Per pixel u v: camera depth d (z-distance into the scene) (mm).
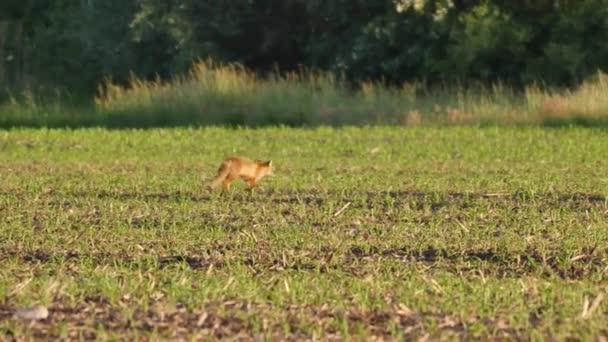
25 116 111375
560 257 38469
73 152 82812
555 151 80375
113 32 131625
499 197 55938
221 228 44750
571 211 50312
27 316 29891
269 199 55031
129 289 32781
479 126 96125
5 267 36812
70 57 133375
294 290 32531
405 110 102938
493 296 32406
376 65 119750
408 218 48281
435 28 117188
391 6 119125
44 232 44438
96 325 29312
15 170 71125
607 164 72875
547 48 114375
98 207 52062
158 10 128125
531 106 99688
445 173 68062
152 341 27688
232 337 28172
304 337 28172
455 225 45875
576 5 116188
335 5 124188
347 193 57656
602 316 30359
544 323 29531
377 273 35594
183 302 31594
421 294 32312
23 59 135875
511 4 118750
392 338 28125
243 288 33000
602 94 99625
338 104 106000
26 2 144875
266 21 130000
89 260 37750
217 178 56938
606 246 40844
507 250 39969
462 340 28094
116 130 97750
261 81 114875
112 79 131375
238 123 105438
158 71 130500
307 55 130375
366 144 85750
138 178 65062
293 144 86500
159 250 40219
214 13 128500
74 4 137500
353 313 30438
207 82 109500
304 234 43312
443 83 115812
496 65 117125
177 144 87312
